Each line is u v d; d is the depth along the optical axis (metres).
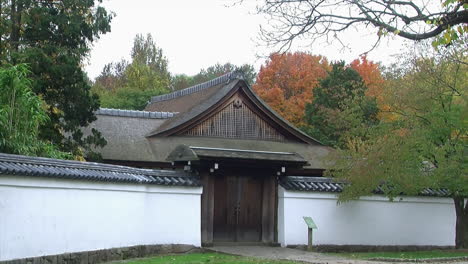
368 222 19.38
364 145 18.00
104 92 51.47
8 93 14.38
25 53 19.03
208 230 17.28
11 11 20.75
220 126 25.16
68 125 20.08
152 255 15.43
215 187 18.02
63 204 12.25
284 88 41.25
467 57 18.77
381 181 18.59
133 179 14.75
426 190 20.42
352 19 9.95
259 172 18.53
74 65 19.62
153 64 61.09
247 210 18.44
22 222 10.95
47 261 11.55
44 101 19.56
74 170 12.73
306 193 18.39
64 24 20.27
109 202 13.95
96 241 13.36
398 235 19.89
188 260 14.02
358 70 39.22
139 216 15.21
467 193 18.09
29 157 11.51
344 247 18.80
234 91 24.88
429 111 18.52
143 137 24.83
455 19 9.14
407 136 17.39
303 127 36.53
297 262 13.79
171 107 32.97
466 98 17.45
